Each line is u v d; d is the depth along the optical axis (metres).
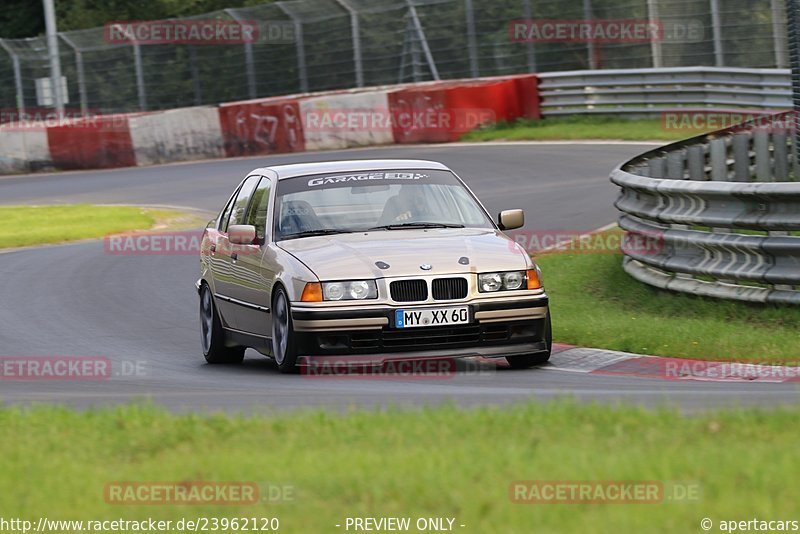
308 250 31.52
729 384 27.53
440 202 34.16
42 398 29.00
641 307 40.69
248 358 38.75
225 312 35.97
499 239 32.41
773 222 36.56
